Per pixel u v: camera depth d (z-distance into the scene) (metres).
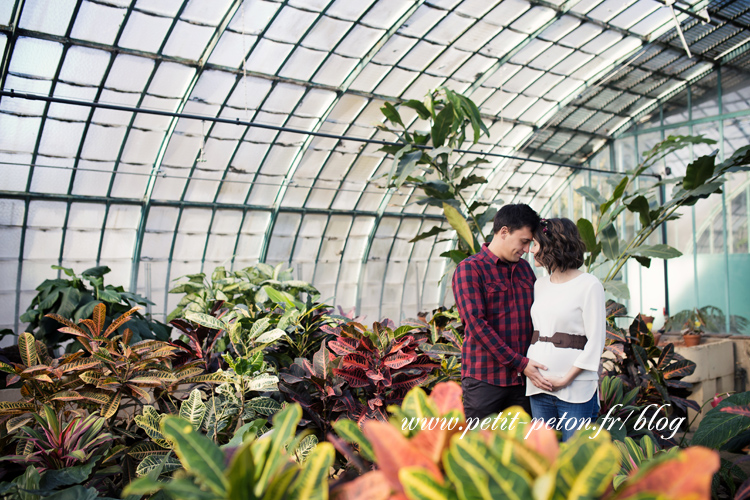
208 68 9.08
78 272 11.16
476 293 2.04
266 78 9.68
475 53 10.83
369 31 9.54
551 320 1.95
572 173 16.41
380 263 15.05
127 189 10.66
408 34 9.85
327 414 2.04
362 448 0.57
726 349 4.88
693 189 3.75
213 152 10.78
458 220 3.56
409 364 2.12
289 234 13.16
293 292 4.32
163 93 9.26
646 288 13.61
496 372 2.01
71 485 1.37
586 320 1.89
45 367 1.69
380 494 0.49
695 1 10.32
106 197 10.55
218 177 11.30
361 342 2.07
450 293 16.81
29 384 1.74
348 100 10.95
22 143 9.11
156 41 8.39
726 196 11.95
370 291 15.12
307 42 9.33
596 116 14.13
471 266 2.09
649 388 3.13
